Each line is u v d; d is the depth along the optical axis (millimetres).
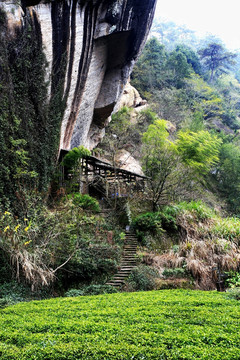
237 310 4895
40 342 3486
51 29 9086
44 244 7191
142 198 14039
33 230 7109
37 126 9180
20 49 8039
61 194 10266
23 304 5641
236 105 36625
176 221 12156
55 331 3877
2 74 7477
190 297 6188
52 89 9820
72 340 3535
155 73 30891
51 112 10008
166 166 14844
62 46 9758
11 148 7770
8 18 7527
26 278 6914
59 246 7820
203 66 43625
